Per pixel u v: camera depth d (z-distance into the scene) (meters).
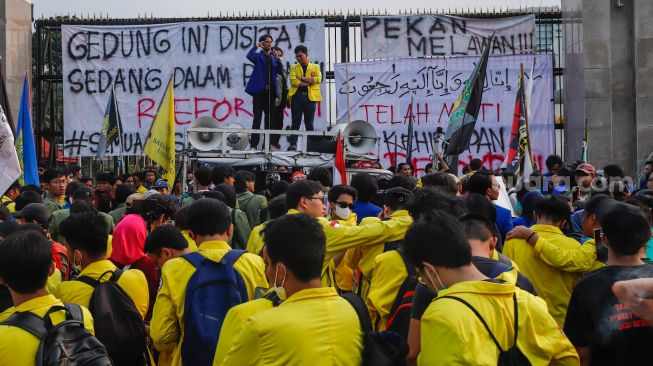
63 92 20.36
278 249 3.71
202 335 4.84
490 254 4.67
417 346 4.24
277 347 3.56
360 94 20.12
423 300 4.24
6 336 3.78
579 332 4.25
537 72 20.00
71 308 4.01
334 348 3.60
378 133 20.03
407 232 3.96
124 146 20.38
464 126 12.08
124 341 5.12
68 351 3.78
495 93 20.02
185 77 20.41
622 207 4.28
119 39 20.42
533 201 8.09
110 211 10.38
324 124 19.92
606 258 5.74
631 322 4.04
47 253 3.97
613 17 19.53
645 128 19.08
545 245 6.02
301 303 3.67
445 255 3.81
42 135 20.39
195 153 14.08
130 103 20.42
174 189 13.79
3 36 19.02
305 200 6.08
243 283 5.03
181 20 20.53
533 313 3.78
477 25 20.17
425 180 7.02
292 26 20.19
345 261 6.18
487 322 3.62
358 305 3.77
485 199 5.86
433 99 20.03
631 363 4.02
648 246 5.61
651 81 19.12
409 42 20.16
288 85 20.05
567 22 20.14
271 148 15.38
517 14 20.12
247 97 20.34
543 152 19.98
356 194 7.10
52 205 10.75
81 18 20.56
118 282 5.31
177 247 5.78
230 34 20.34
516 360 3.68
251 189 10.00
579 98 19.47
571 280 6.13
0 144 7.66
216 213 5.19
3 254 3.91
